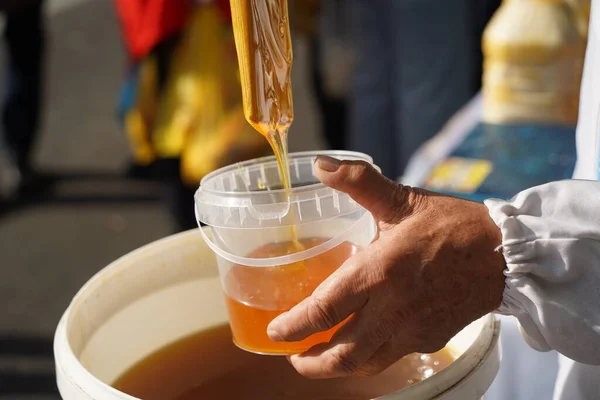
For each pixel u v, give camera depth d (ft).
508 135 6.00
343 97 12.94
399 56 9.31
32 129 13.42
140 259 3.59
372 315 2.66
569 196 2.75
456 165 5.59
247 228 2.84
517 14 6.09
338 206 2.84
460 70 9.17
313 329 2.68
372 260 2.63
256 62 2.59
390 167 10.12
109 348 3.44
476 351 2.68
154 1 7.43
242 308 2.97
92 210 12.75
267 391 3.31
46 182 13.88
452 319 2.72
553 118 6.15
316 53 12.67
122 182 13.74
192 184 7.88
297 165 3.44
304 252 2.79
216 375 3.48
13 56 12.78
